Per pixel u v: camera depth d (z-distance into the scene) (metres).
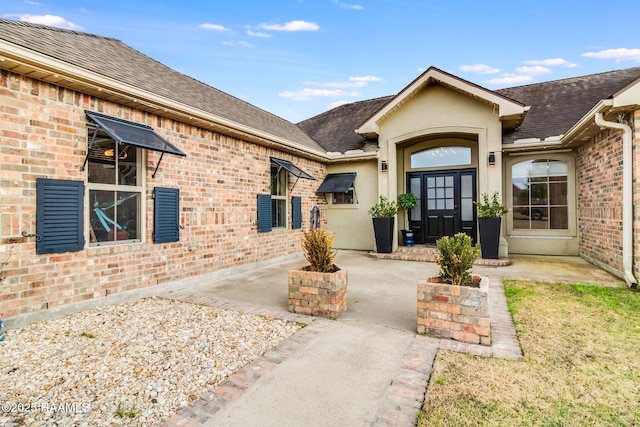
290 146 9.12
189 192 6.48
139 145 4.84
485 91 8.71
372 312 4.75
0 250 3.90
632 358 3.21
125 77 5.42
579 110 10.01
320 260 4.79
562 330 3.92
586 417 2.33
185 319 4.47
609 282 6.26
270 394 2.66
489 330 3.52
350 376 2.93
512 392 2.64
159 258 5.88
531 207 9.80
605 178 7.21
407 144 11.15
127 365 3.16
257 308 4.94
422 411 2.41
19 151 4.09
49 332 3.95
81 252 4.73
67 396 2.63
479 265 8.21
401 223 11.30
